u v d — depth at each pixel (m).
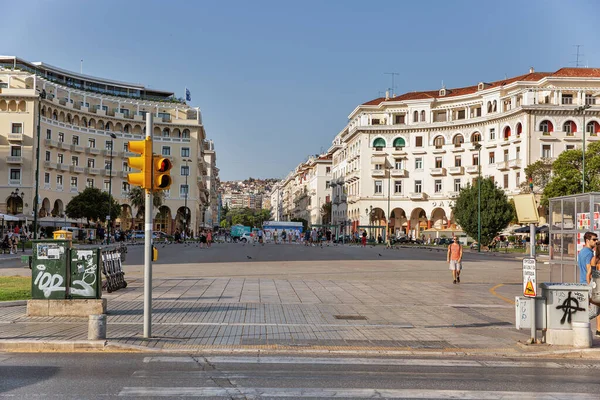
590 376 8.08
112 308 13.75
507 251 58.47
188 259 35.56
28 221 69.88
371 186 86.56
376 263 33.62
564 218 14.52
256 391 6.92
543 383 7.61
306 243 71.94
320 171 131.50
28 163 75.31
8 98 75.38
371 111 88.50
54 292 12.32
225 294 16.72
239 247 59.50
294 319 12.42
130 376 7.59
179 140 95.62
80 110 85.31
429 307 14.76
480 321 12.60
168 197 94.56
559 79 69.88
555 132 70.06
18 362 8.41
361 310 14.00
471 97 80.50
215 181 167.00
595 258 10.80
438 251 57.97
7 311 13.02
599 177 55.28
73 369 7.98
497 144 75.81
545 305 10.12
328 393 6.87
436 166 83.62
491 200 62.00
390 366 8.48
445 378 7.80
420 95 87.44
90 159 86.81
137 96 98.19
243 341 9.99
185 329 11.02
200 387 7.07
